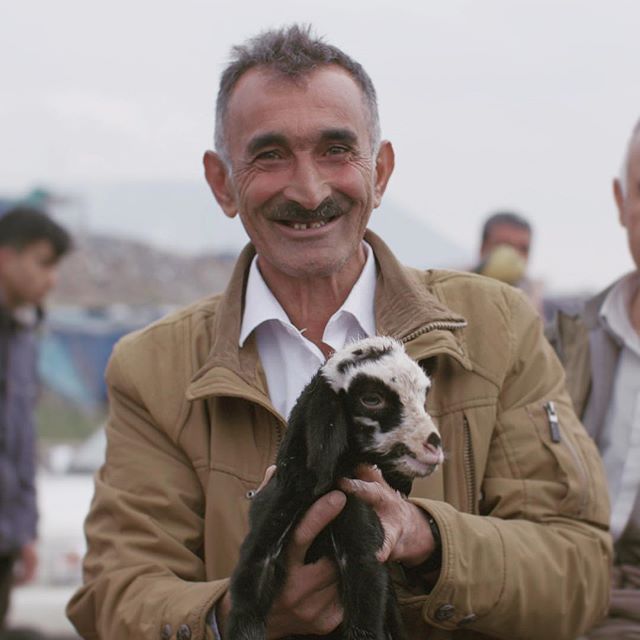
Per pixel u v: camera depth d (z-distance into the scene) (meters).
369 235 4.70
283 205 4.41
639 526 5.52
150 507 4.50
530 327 4.64
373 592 3.71
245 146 4.46
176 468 4.54
